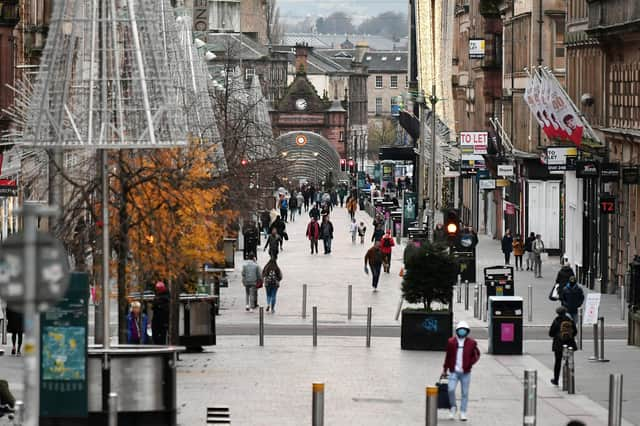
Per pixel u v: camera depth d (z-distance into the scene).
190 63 74.25
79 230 60.91
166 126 48.31
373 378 64.69
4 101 113.81
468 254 115.00
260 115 166.50
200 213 64.38
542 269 133.12
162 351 46.47
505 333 73.88
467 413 55.84
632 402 58.94
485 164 168.00
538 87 118.12
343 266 134.88
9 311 70.75
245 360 70.44
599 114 122.69
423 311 75.69
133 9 48.09
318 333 84.19
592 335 83.44
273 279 96.19
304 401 57.62
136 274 64.56
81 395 45.66
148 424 46.34
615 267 111.19
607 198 107.00
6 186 95.88
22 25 127.56
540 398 60.19
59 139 47.59
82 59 48.28
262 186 134.38
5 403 48.09
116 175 57.78
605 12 115.56
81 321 45.53
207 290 89.88
